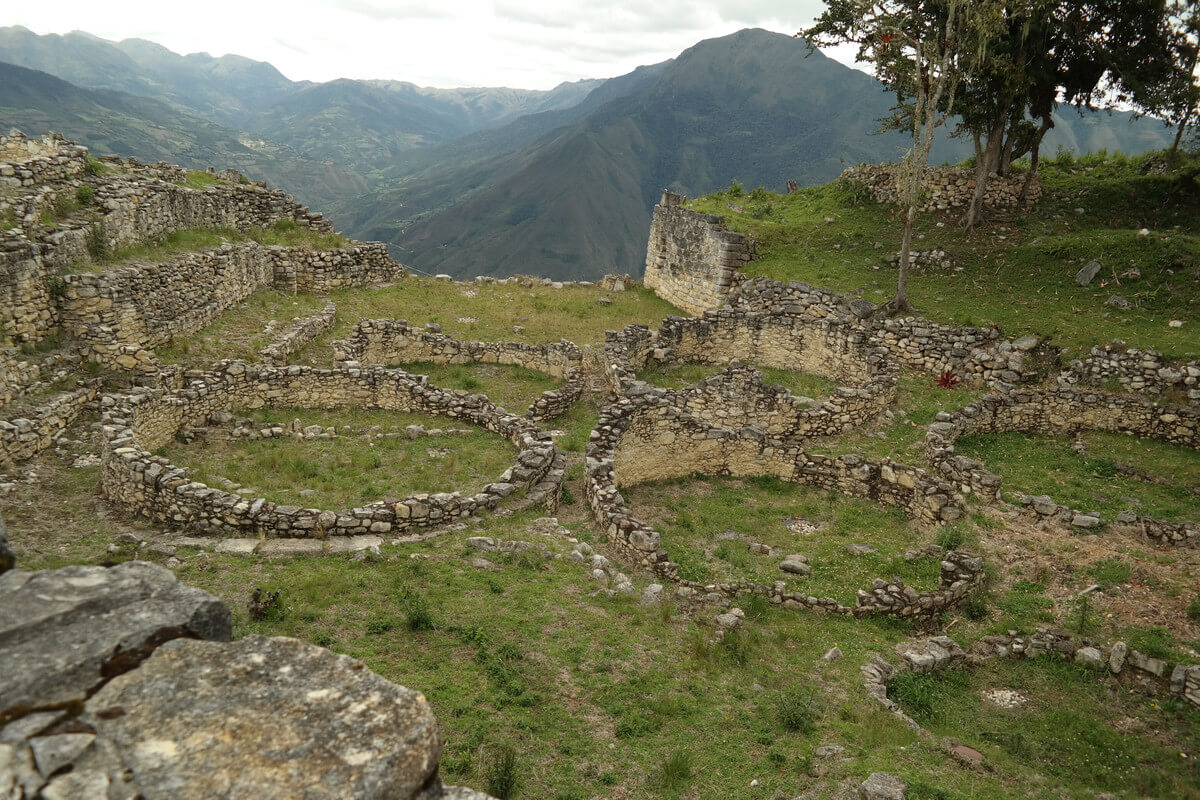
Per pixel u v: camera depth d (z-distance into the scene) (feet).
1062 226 102.58
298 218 113.50
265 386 63.77
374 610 33.09
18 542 36.88
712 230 107.86
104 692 11.09
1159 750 31.96
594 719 28.04
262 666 12.23
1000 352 80.74
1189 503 56.95
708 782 25.23
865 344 84.12
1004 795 26.76
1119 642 37.91
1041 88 96.17
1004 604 42.73
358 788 10.43
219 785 10.04
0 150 67.92
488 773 23.77
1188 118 97.71
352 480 50.37
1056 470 62.90
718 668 33.09
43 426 49.34
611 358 79.10
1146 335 77.25
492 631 32.55
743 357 94.43
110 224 69.56
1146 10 87.97
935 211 111.55
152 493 40.83
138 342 65.77
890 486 56.49
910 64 87.76
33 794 9.36
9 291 55.06
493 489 47.52
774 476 61.05
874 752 27.99
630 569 43.14
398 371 67.31
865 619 40.73
